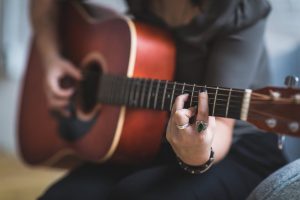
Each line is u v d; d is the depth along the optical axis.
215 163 1.02
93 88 1.26
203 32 1.07
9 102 2.17
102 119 1.18
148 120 1.10
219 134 1.00
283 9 1.69
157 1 1.20
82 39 1.36
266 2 1.08
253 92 0.82
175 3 1.16
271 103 0.80
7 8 2.13
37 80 1.51
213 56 1.06
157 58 1.12
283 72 1.49
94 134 1.20
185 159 0.92
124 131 1.11
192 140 0.87
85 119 1.26
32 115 1.51
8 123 2.18
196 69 1.11
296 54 1.48
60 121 1.38
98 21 1.31
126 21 1.17
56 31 1.46
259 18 1.05
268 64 1.17
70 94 1.34
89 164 1.22
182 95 0.89
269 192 0.82
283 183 0.81
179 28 1.12
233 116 0.85
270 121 0.80
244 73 1.04
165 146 1.11
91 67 1.30
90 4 1.42
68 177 1.17
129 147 1.12
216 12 1.05
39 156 1.47
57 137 1.40
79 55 1.36
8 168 1.93
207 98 0.85
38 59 1.52
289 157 1.23
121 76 1.12
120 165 1.18
